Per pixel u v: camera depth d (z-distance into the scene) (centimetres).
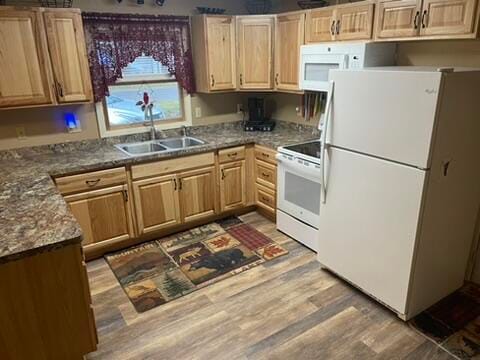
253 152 375
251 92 426
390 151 209
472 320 233
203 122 404
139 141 365
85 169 284
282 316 239
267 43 359
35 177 250
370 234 234
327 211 264
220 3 379
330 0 334
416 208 203
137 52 340
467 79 194
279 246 327
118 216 311
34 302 165
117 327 232
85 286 177
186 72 375
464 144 211
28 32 265
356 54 270
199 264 301
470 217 245
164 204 334
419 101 189
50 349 176
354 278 255
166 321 237
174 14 353
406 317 227
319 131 370
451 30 218
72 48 285
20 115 302
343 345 214
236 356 208
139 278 284
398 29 247
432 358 203
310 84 318
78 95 296
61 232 167
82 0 306
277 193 346
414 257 212
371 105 213
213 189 361
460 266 255
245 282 276
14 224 175
